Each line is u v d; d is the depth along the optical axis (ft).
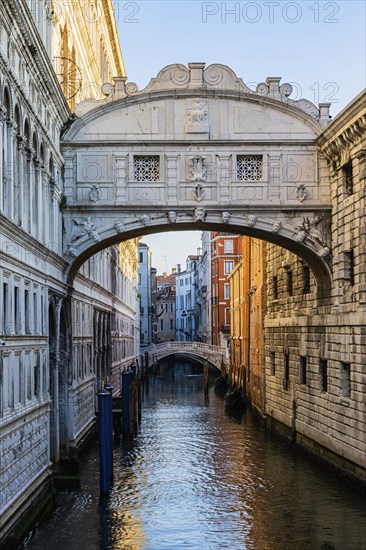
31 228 61.05
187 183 81.51
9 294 51.44
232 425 124.26
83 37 103.45
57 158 76.84
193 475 82.23
